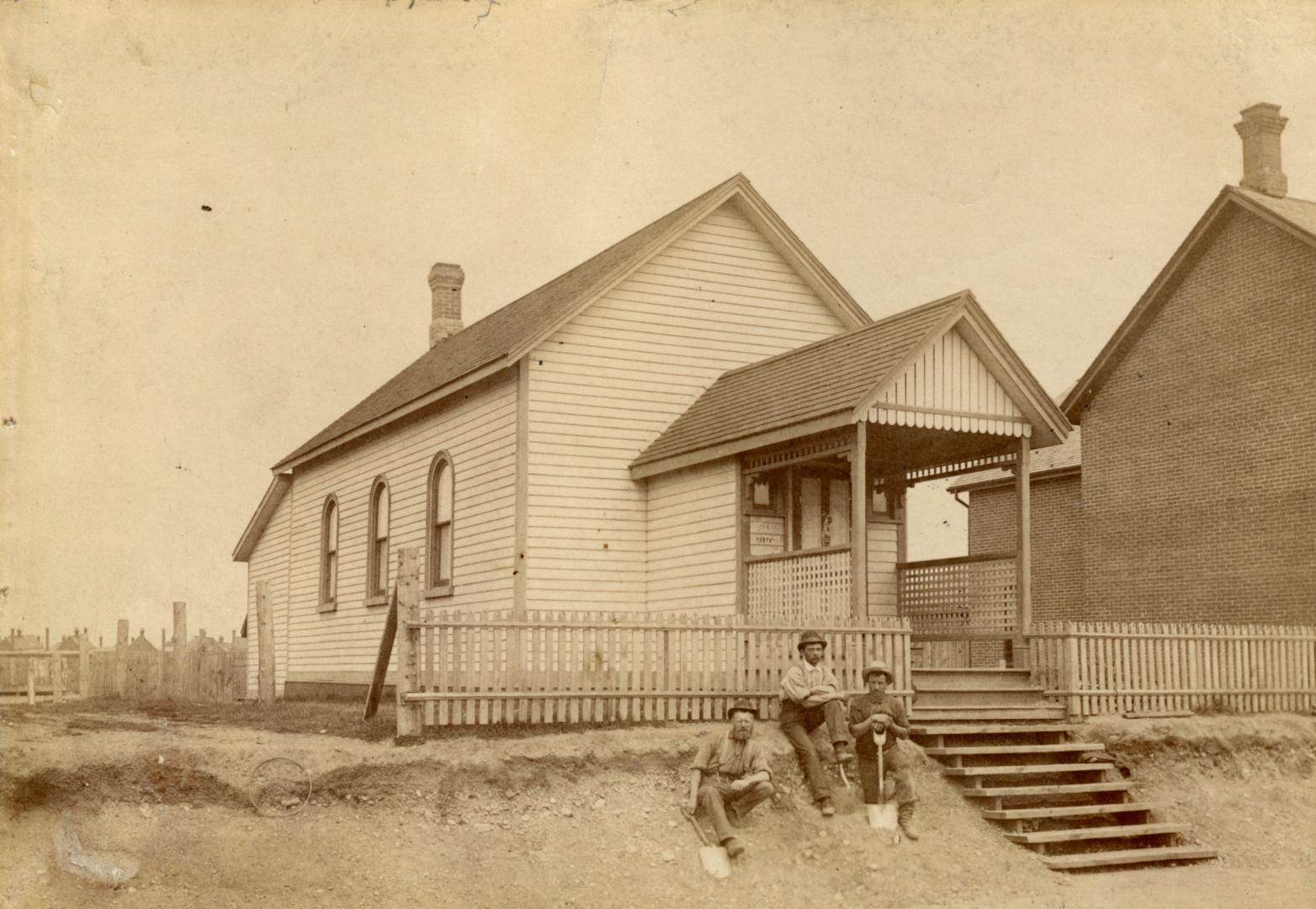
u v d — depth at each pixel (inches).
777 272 867.4
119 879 435.8
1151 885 500.7
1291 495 876.0
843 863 489.4
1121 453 1011.3
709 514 728.3
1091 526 1030.4
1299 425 873.5
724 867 476.7
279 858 450.3
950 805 544.4
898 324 665.6
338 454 1074.1
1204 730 645.9
